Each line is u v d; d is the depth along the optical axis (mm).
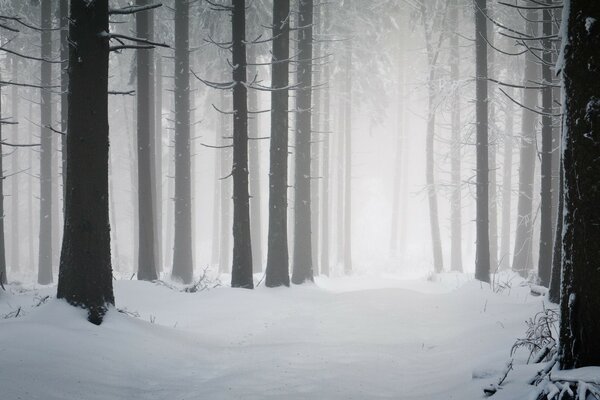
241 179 15062
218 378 6473
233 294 13023
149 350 7477
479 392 5395
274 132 16641
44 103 24422
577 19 4832
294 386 6074
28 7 26000
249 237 15250
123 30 28094
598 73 4645
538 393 4594
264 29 24812
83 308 7953
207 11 22969
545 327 7391
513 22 23547
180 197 20312
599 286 4633
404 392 6016
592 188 4656
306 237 18656
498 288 15102
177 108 20469
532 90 22547
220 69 27078
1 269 18156
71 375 5930
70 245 8070
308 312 12117
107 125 8383
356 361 7348
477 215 18938
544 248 15789
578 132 4770
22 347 6266
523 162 22625
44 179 24469
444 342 8594
